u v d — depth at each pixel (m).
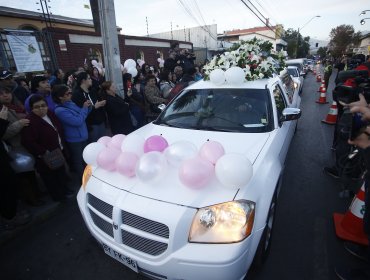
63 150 3.45
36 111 2.93
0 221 2.93
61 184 3.36
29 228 2.97
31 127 2.90
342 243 2.52
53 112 3.39
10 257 2.54
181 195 1.75
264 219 1.85
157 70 9.13
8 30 5.84
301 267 2.24
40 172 3.15
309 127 6.53
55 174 3.26
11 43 5.89
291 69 11.73
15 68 6.39
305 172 4.04
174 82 6.76
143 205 1.75
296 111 2.95
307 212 3.02
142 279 2.19
